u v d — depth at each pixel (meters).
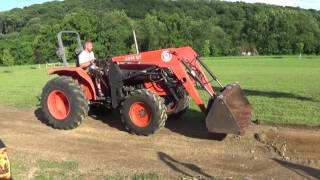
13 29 108.19
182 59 10.48
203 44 88.94
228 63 55.84
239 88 10.55
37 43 73.94
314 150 8.91
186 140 9.87
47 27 73.12
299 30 101.38
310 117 12.09
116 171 7.87
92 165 8.24
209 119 9.48
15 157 8.71
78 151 9.22
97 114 12.50
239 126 9.32
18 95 18.25
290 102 15.06
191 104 13.89
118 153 9.03
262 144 9.38
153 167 8.09
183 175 7.60
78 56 11.82
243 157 8.56
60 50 11.96
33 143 9.88
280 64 52.22
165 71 10.59
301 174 7.63
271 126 10.87
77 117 11.00
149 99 10.07
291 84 23.30
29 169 7.98
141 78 10.90
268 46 101.19
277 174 7.63
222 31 98.19
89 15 71.69
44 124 11.82
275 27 101.44
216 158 8.55
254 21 103.44
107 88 11.22
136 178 7.44
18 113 13.39
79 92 11.02
